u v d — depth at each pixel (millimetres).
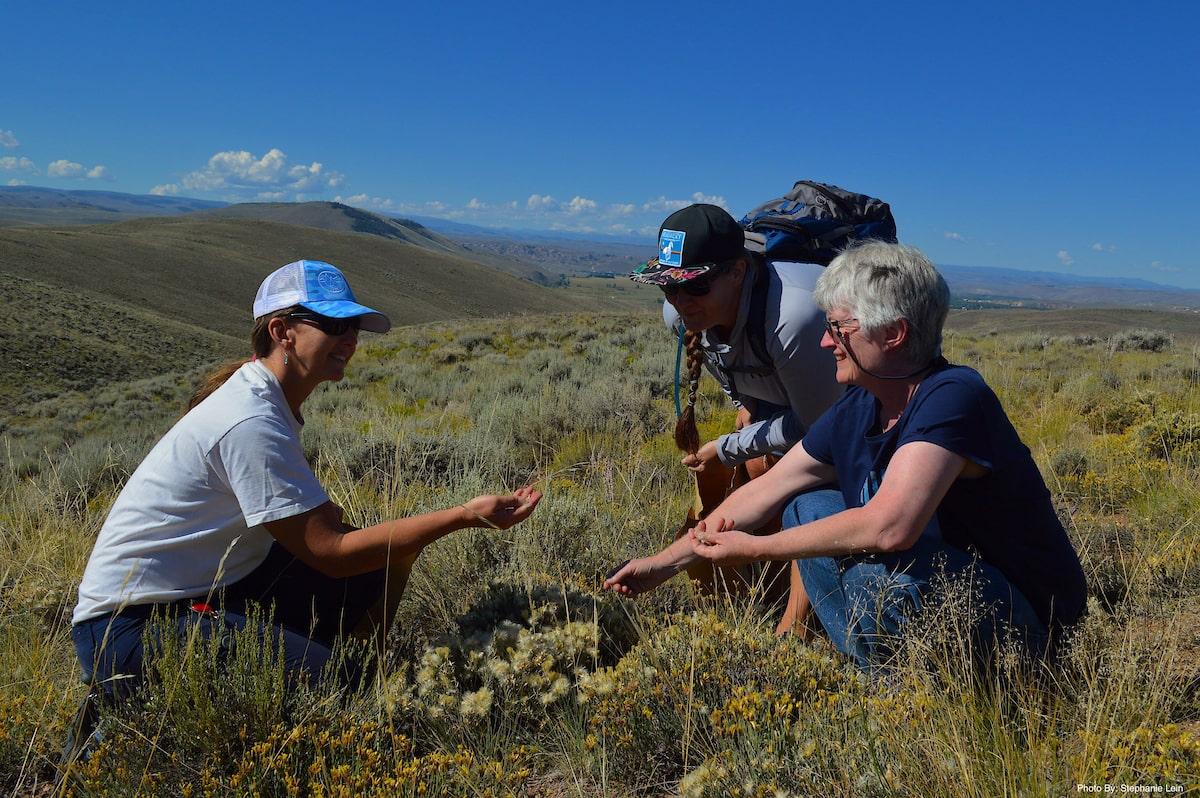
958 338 19625
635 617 2928
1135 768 1781
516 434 9109
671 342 21078
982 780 1808
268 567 2756
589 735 2307
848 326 2436
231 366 2768
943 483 2275
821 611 2684
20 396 55094
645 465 5887
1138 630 2600
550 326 30625
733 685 2354
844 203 3113
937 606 2277
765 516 2904
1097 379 10141
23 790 2393
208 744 2133
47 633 3311
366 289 189625
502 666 2516
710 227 2898
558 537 3768
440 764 2107
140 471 2602
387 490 4723
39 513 4848
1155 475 5000
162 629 2395
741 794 1936
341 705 2447
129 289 138625
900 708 2066
